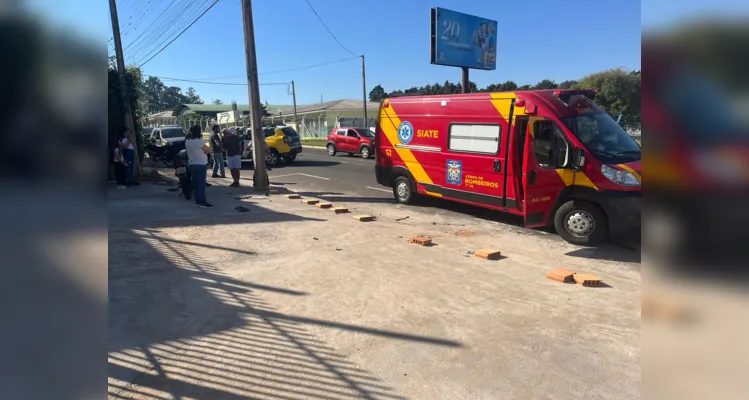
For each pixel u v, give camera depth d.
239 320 4.48
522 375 3.55
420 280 5.67
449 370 3.62
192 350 3.88
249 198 11.61
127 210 9.72
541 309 4.80
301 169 19.64
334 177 16.95
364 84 35.00
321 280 5.64
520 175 8.36
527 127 7.50
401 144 11.08
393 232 8.27
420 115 10.52
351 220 9.26
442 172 10.04
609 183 6.95
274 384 3.41
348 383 3.44
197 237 7.58
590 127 7.62
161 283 5.44
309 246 7.17
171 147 21.41
